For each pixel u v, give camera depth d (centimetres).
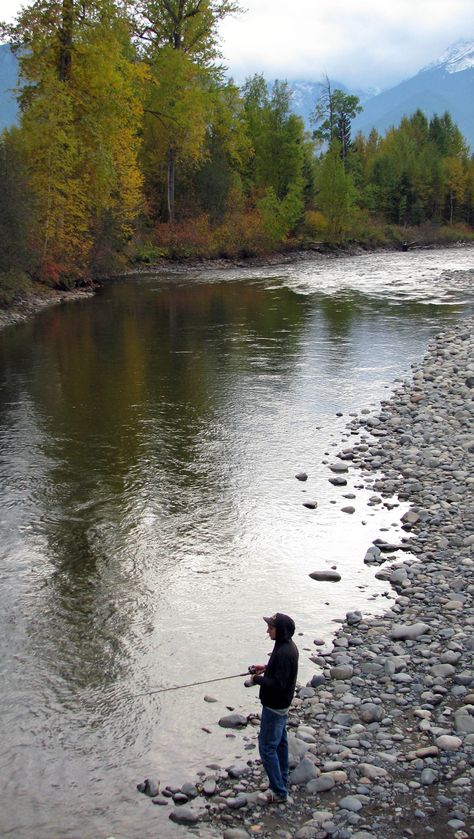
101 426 1611
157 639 824
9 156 3122
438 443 1467
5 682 747
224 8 5550
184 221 6109
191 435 1550
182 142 5662
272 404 1783
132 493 1241
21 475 1324
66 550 1038
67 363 2233
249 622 859
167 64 5394
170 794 598
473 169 11488
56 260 3778
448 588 920
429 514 1141
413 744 649
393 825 558
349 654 791
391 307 3347
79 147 3916
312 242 7475
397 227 9944
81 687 741
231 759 640
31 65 3784
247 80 7619
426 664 768
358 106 10644
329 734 665
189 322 2986
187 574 970
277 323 2944
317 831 550
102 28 3928
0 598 910
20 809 586
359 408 1748
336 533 1092
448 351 2305
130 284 4428
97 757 644
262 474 1327
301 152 7331
